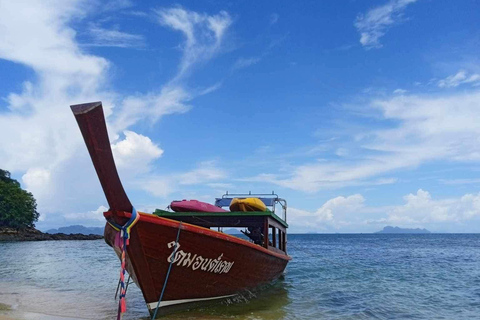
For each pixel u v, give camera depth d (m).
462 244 75.56
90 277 17.62
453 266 24.81
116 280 16.48
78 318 8.78
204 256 8.14
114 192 6.18
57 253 38.97
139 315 9.31
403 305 11.59
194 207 11.24
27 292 13.05
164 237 7.27
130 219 6.55
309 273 20.03
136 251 7.07
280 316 9.39
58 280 16.52
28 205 92.56
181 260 7.77
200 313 8.94
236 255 8.98
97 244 67.19
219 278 8.91
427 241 98.00
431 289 14.73
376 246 65.94
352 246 66.00
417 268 23.27
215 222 12.05
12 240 83.19
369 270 21.75
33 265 24.30
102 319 8.74
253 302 11.06
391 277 18.41
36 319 8.60
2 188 88.38
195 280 8.34
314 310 10.45
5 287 14.30
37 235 90.38
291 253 42.59
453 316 10.23
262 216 11.43
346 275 19.16
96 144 5.63
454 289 14.80
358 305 11.40
